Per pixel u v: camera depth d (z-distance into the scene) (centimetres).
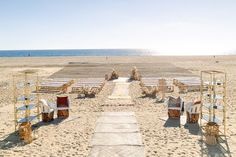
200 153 864
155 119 1249
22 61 6212
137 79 2736
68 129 1116
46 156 855
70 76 3170
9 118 1302
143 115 1326
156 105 1556
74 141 980
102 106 1541
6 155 867
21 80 2756
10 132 1094
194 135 1032
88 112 1405
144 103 1612
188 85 2069
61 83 2319
